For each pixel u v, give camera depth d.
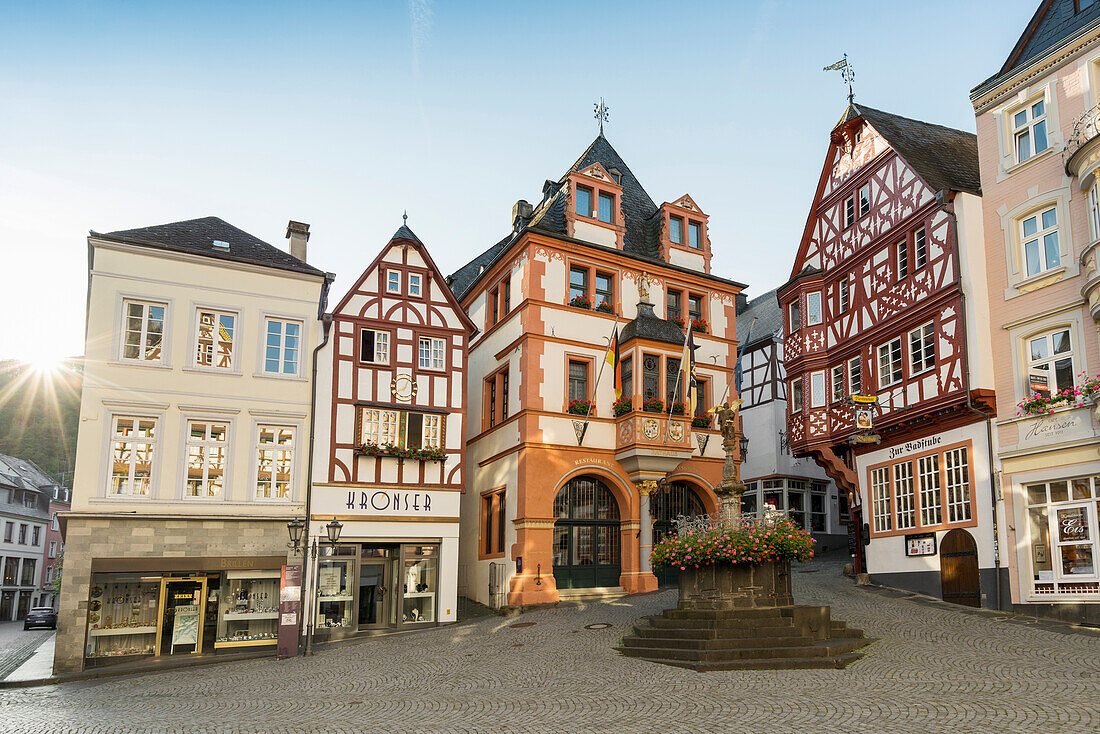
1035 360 17.81
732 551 14.45
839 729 9.02
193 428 20.55
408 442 22.55
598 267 26.05
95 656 18.77
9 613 52.94
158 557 19.39
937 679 11.20
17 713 12.55
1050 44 18.56
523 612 21.66
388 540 21.78
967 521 18.92
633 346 24.84
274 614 20.19
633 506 24.56
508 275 26.44
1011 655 12.56
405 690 13.07
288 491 21.06
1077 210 17.11
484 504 26.31
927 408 19.86
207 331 21.08
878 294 22.36
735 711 10.06
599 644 15.59
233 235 22.77
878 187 22.78
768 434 33.47
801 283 25.16
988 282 18.95
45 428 88.12
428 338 23.50
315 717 11.31
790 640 13.40
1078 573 16.33
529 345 24.33
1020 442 17.70
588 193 26.52
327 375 21.94
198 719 11.46
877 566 21.97
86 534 18.92
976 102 19.75
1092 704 9.40
